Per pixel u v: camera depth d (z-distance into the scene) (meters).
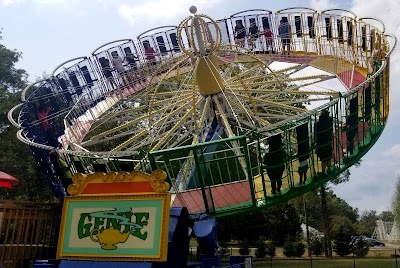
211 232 16.75
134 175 12.86
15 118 37.00
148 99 30.83
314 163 20.67
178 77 27.98
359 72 29.09
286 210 58.28
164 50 33.88
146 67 33.25
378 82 23.00
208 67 25.59
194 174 22.28
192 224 16.81
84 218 12.90
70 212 13.07
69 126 27.55
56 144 25.16
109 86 32.09
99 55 32.19
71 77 29.83
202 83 26.19
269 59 33.34
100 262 12.30
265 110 28.69
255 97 28.12
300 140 19.62
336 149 21.02
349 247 49.50
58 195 20.17
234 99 27.27
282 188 21.09
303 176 20.73
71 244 12.74
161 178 12.55
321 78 29.81
